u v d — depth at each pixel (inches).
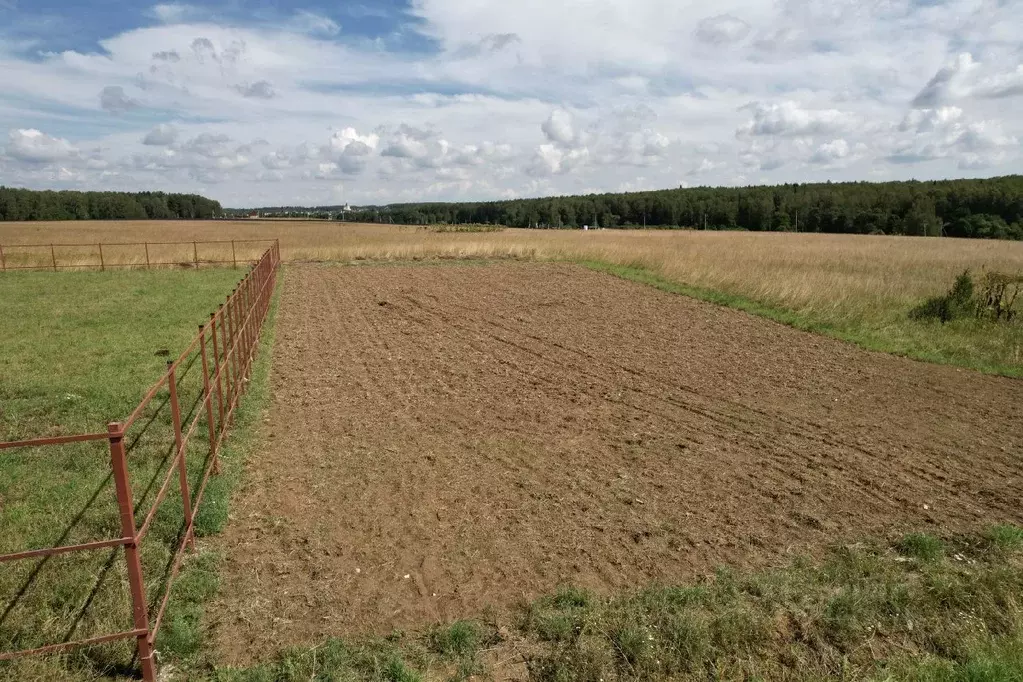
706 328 617.0
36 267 1007.0
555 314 686.5
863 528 233.6
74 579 181.5
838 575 197.5
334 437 315.0
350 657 155.7
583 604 180.4
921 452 312.5
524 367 464.1
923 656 158.6
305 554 205.3
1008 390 419.8
